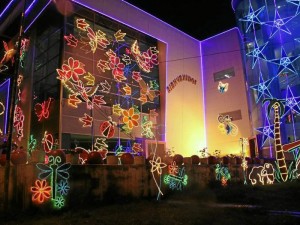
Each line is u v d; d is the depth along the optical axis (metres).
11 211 8.55
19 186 8.91
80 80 22.30
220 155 29.22
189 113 29.88
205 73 32.22
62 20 22.14
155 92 27.95
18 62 9.70
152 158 12.28
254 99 25.86
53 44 22.69
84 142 22.11
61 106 21.02
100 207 9.60
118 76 24.95
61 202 9.07
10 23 26.59
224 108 30.30
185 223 7.29
